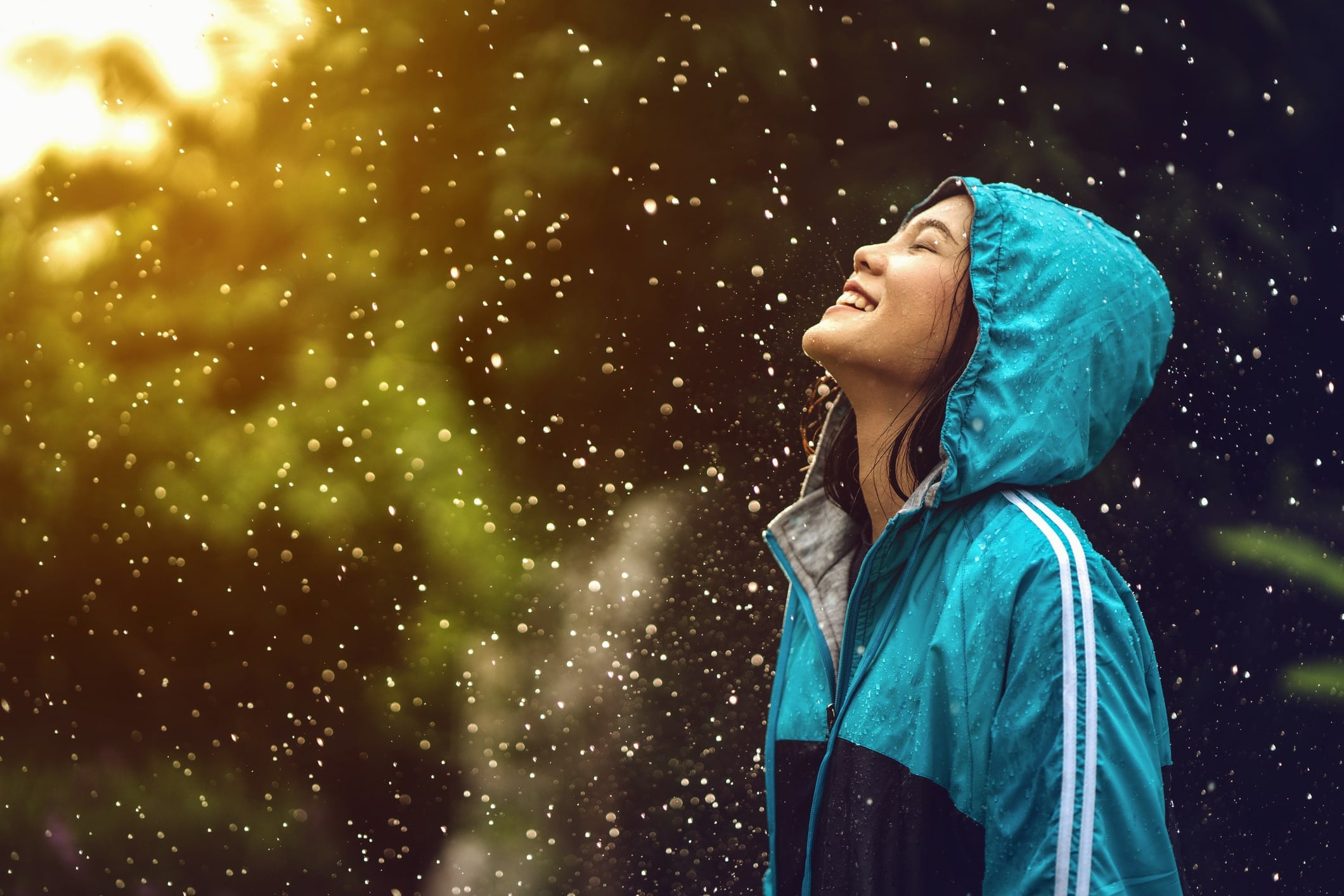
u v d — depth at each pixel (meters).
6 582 3.68
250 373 3.57
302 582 3.50
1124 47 2.90
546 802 2.90
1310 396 3.12
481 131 3.24
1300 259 3.11
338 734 3.35
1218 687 2.97
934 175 2.93
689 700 2.95
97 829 3.25
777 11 2.96
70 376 3.64
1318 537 3.08
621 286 3.22
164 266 3.61
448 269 3.39
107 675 3.59
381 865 3.07
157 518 3.58
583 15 3.11
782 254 3.06
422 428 3.41
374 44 3.37
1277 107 3.01
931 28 2.94
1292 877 2.77
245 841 3.17
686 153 3.07
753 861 2.69
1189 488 3.04
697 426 3.23
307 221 3.48
